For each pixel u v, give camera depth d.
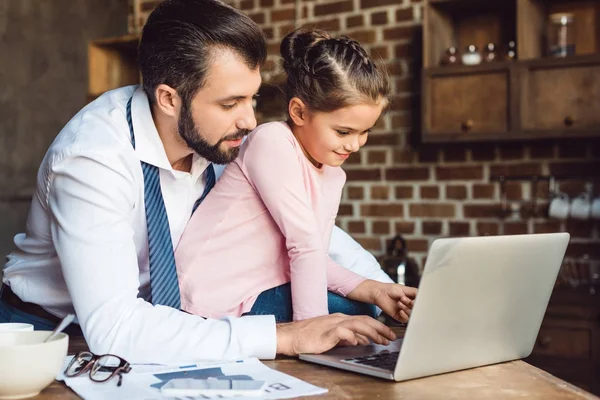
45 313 1.61
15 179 3.79
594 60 2.93
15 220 3.79
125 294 1.26
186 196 1.61
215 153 1.46
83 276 1.26
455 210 3.51
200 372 1.13
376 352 1.26
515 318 1.25
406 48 3.58
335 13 3.74
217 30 1.38
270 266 1.61
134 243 1.48
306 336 1.24
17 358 0.97
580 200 3.18
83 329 1.25
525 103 3.07
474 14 3.44
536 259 1.23
